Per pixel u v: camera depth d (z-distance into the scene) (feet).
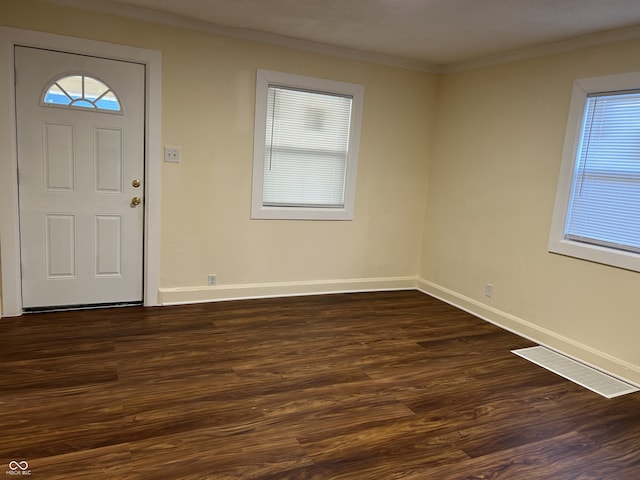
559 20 9.98
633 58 10.05
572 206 11.50
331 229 15.05
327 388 9.00
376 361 10.40
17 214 11.14
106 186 11.93
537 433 7.91
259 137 13.39
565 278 11.53
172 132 12.33
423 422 8.04
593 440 7.80
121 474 6.20
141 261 12.69
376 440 7.41
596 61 10.78
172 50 11.94
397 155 15.58
